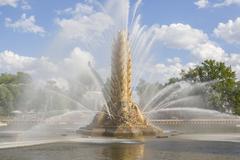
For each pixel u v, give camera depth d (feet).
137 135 83.56
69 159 52.26
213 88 278.05
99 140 76.13
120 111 87.15
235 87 281.33
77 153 57.93
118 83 89.04
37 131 106.83
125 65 89.92
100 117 89.15
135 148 64.03
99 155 55.88
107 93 90.58
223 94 279.69
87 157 54.03
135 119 87.25
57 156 55.01
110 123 86.79
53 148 63.98
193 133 101.65
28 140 77.05
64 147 65.31
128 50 90.89
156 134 87.20
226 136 89.45
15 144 69.31
